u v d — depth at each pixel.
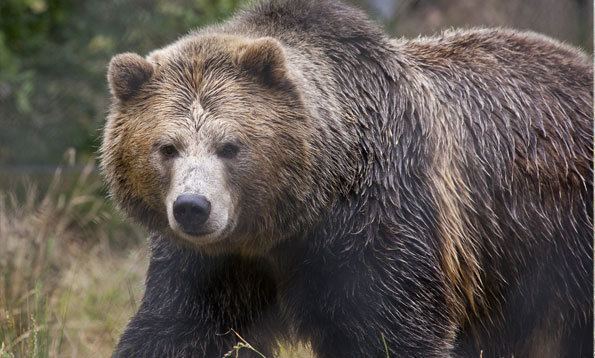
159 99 9.65
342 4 10.70
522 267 10.95
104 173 10.12
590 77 11.57
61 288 14.45
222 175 9.34
